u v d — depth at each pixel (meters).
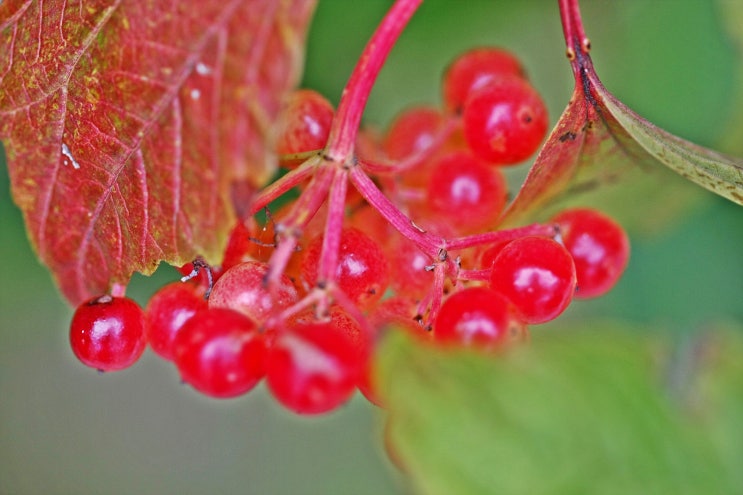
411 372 0.25
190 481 0.35
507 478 0.25
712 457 0.26
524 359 0.25
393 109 0.35
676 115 0.34
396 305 0.29
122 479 0.34
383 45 0.27
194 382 0.27
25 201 0.29
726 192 0.28
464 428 0.25
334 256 0.27
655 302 0.33
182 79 0.27
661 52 0.34
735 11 0.33
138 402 0.35
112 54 0.27
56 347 0.34
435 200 0.30
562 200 0.30
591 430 0.25
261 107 0.26
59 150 0.28
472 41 0.35
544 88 0.35
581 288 0.29
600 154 0.29
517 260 0.28
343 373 0.26
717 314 0.33
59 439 0.34
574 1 0.28
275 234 0.28
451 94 0.31
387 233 0.29
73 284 0.29
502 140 0.29
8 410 0.34
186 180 0.27
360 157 0.29
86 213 0.28
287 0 0.26
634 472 0.25
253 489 0.35
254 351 0.27
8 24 0.28
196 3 0.27
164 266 0.33
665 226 0.32
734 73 0.33
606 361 0.26
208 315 0.27
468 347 0.26
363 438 0.35
